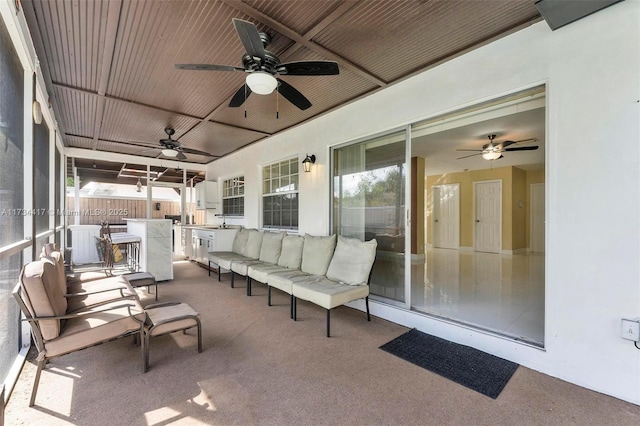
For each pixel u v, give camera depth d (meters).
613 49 1.92
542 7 1.94
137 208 10.69
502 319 2.91
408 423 1.65
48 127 3.76
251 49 2.09
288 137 5.02
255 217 5.96
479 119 3.03
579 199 2.05
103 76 3.08
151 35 2.40
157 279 5.00
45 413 1.70
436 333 2.86
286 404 1.81
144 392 1.92
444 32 2.37
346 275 3.29
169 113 4.20
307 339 2.76
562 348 2.11
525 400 1.86
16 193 2.17
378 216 3.57
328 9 2.10
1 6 1.75
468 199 8.70
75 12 2.10
